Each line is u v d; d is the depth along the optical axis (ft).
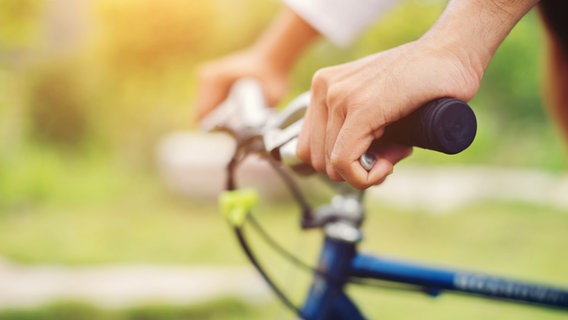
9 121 29.63
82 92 30.40
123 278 13.28
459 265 15.28
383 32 18.24
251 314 11.44
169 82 29.43
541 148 30.04
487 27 2.37
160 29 28.58
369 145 2.30
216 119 3.74
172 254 15.78
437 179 26.09
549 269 14.84
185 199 22.77
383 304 11.72
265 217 20.42
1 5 32.30
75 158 30.01
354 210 3.55
